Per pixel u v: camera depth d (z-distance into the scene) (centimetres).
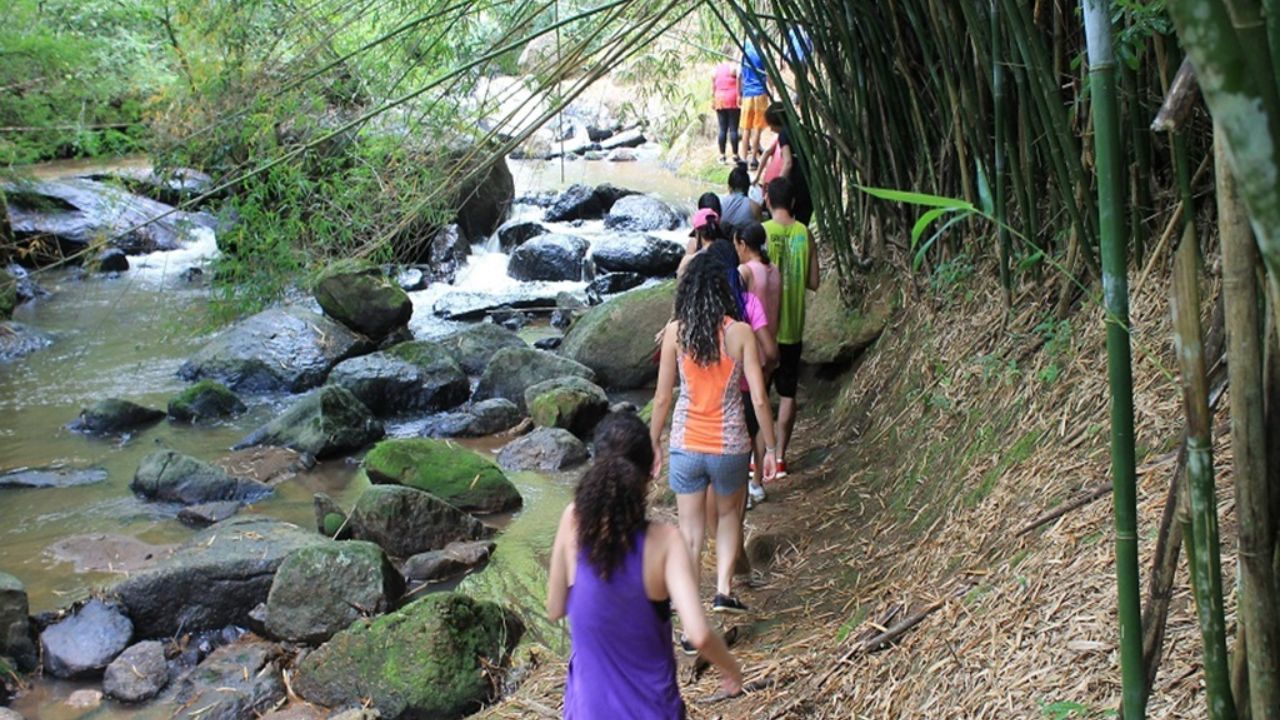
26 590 687
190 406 1000
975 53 576
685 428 532
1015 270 625
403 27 636
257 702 571
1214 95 148
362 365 1038
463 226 1570
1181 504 232
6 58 1100
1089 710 350
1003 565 455
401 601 667
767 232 679
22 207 1499
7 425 980
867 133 773
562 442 892
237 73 727
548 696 528
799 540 621
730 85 1349
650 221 1602
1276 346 205
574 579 331
